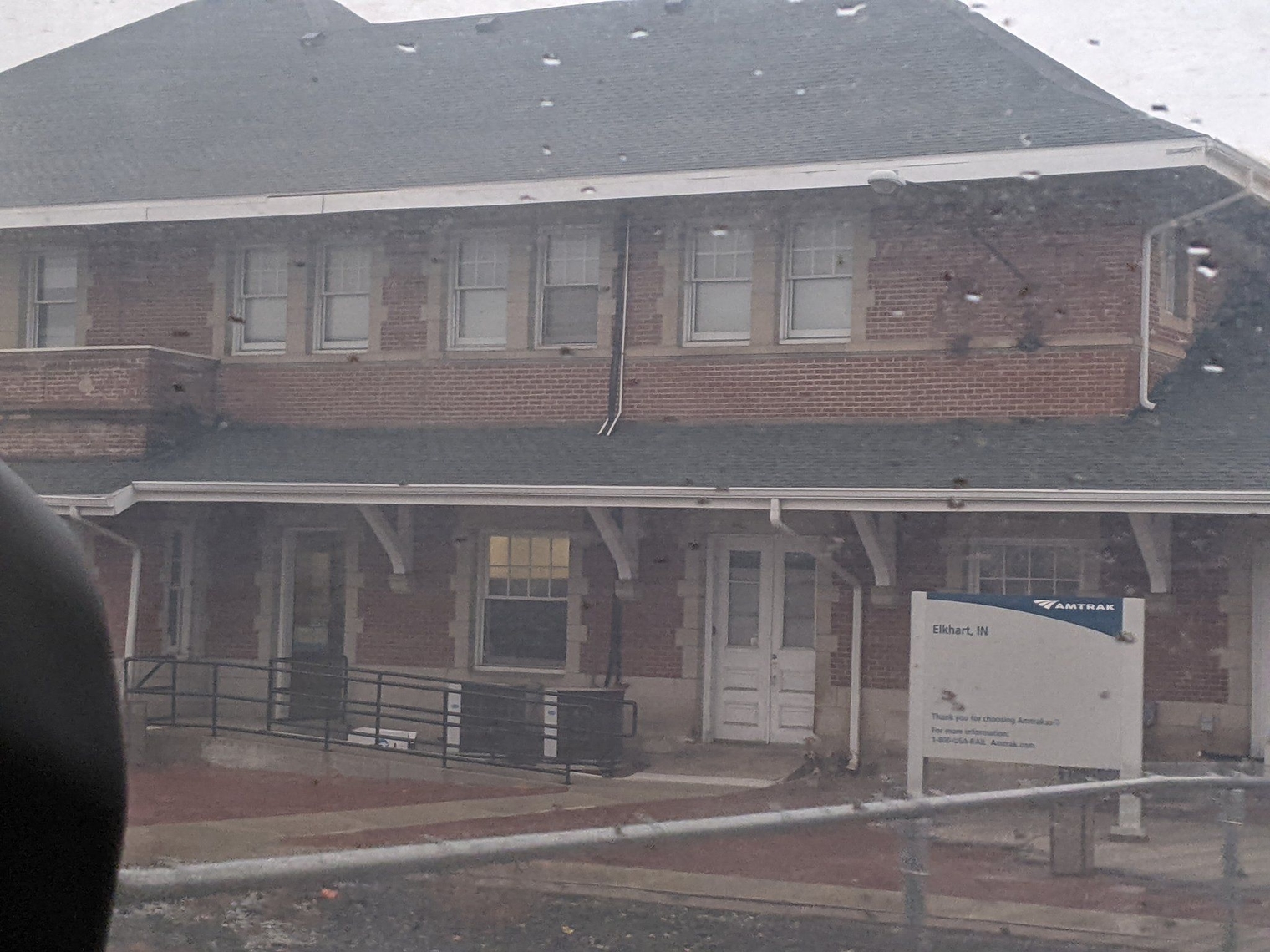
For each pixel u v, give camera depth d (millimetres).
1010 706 9680
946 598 9859
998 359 13688
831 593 13867
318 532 16141
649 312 14992
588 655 14742
